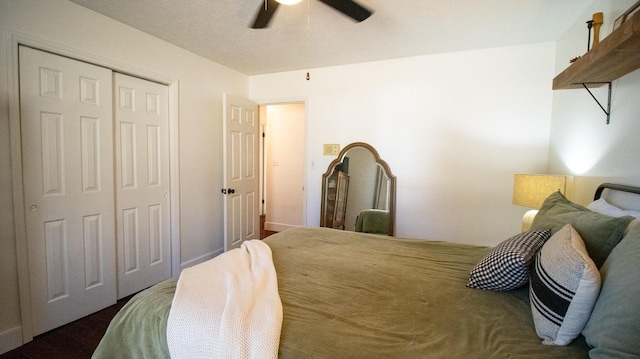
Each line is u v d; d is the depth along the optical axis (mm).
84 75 2174
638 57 1294
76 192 2156
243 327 929
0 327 1798
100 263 2324
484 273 1277
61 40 2006
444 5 2037
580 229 1176
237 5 2082
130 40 2434
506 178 2805
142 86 2615
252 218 3789
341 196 3400
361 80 3299
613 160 1658
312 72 3518
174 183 2896
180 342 973
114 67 2334
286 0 1534
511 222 2811
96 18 2199
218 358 896
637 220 1071
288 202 4934
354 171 3348
